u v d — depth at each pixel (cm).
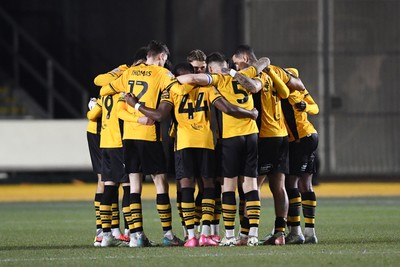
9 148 7444
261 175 3109
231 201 2997
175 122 3066
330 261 2456
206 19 8450
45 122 7500
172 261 2489
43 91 8956
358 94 8388
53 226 4100
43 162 7462
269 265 2375
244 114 2956
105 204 3138
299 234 3123
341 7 8356
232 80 2992
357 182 7919
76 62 8850
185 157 2997
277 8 8300
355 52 8375
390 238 3294
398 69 8419
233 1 8362
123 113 3041
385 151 8419
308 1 8331
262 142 3036
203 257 2573
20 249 3009
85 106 7894
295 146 3130
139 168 3052
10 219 4547
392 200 5944
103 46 8788
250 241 2986
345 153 8369
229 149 2980
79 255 2714
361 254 2641
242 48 3044
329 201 5856
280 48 8306
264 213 4716
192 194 3017
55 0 8912
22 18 8931
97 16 8794
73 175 7838
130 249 2902
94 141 3297
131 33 8750
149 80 3030
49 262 2528
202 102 3008
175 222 4228
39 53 9000
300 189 3169
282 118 3080
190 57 3130
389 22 8406
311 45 8331
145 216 4619
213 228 3188
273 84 3045
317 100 8344
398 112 8431
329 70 8338
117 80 3108
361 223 4072
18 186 7512
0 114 8394
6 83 8638
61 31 8900
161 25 8675
